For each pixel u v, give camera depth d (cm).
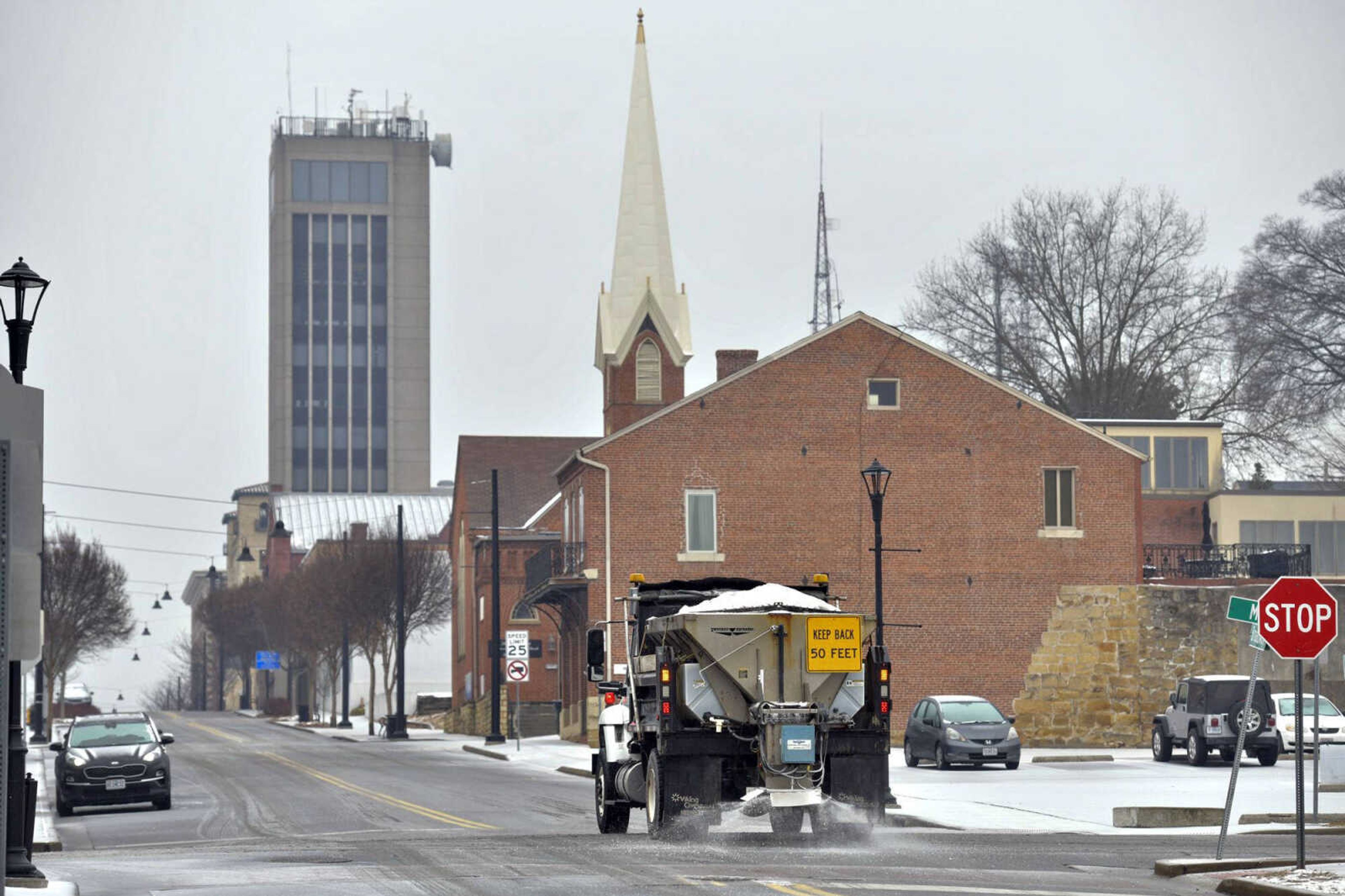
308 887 2469
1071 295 11225
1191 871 2584
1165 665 8031
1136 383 11062
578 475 8450
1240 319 10912
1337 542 9862
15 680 2748
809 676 3183
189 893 2409
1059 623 8156
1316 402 10588
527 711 10694
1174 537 9994
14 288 3338
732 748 3184
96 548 14488
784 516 8119
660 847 3100
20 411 1970
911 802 4506
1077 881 2494
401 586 10981
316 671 16000
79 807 5344
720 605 3216
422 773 6669
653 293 9531
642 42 10050
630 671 3522
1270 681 7825
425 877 2572
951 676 8088
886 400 8250
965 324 11550
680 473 8081
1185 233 11275
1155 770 5981
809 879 2472
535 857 2908
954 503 8200
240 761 7888
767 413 8156
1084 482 8275
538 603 9088
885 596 8119
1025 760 6762
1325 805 4078
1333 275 10606
